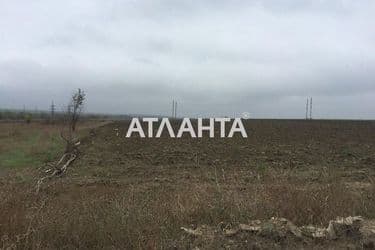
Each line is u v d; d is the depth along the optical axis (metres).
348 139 35.94
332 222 7.02
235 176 16.62
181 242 6.48
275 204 8.02
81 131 43.22
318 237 6.79
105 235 6.49
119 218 7.02
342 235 6.86
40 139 36.69
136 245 6.31
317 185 10.48
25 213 7.12
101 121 68.50
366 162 24.31
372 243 6.66
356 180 17.30
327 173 14.39
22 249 6.03
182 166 23.38
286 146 31.02
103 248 6.30
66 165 22.52
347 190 9.48
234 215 7.57
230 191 9.64
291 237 6.71
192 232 6.82
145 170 22.22
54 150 29.44
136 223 6.97
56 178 19.23
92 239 6.45
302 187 9.75
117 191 13.29
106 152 28.59
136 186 16.14
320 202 8.14
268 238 6.64
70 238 6.41
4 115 78.31
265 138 36.50
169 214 7.70
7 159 25.91
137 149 29.98
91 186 16.84
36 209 7.52
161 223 7.13
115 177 20.14
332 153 27.69
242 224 7.06
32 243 6.07
